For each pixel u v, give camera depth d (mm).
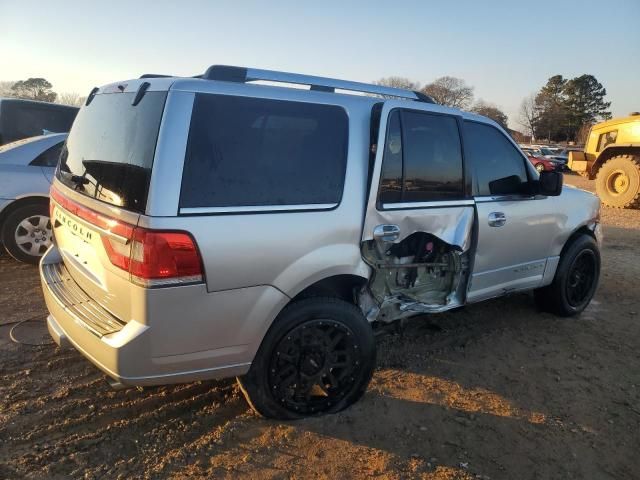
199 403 3328
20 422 3014
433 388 3656
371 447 2977
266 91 2939
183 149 2592
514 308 5379
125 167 2688
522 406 3500
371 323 3648
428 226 3639
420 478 2754
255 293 2783
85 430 2994
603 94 87188
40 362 3701
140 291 2512
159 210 2500
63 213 3281
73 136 3512
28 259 5703
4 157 5613
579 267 5207
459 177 3852
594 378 3955
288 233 2871
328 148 3113
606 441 3178
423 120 3629
